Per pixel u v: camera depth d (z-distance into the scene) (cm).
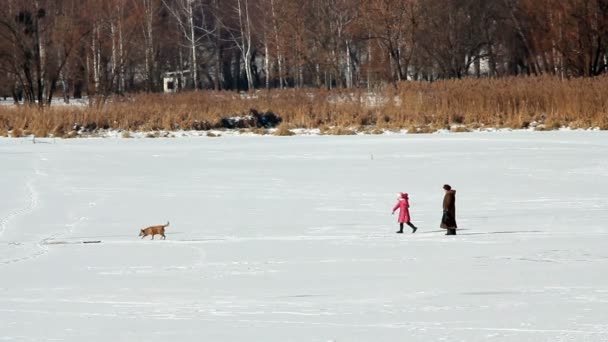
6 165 11381
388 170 10425
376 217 7438
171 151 13112
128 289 4784
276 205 8100
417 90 17712
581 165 10531
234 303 4375
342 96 18475
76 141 15325
